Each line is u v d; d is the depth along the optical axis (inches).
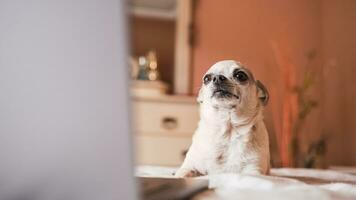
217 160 40.5
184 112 96.3
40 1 20.0
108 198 18.7
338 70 113.0
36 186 19.4
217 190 24.7
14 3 20.0
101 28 19.6
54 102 19.5
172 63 109.0
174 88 107.6
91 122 19.3
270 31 115.3
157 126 94.4
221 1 113.0
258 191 23.9
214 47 111.0
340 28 112.8
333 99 114.3
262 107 44.5
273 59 112.8
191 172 41.5
